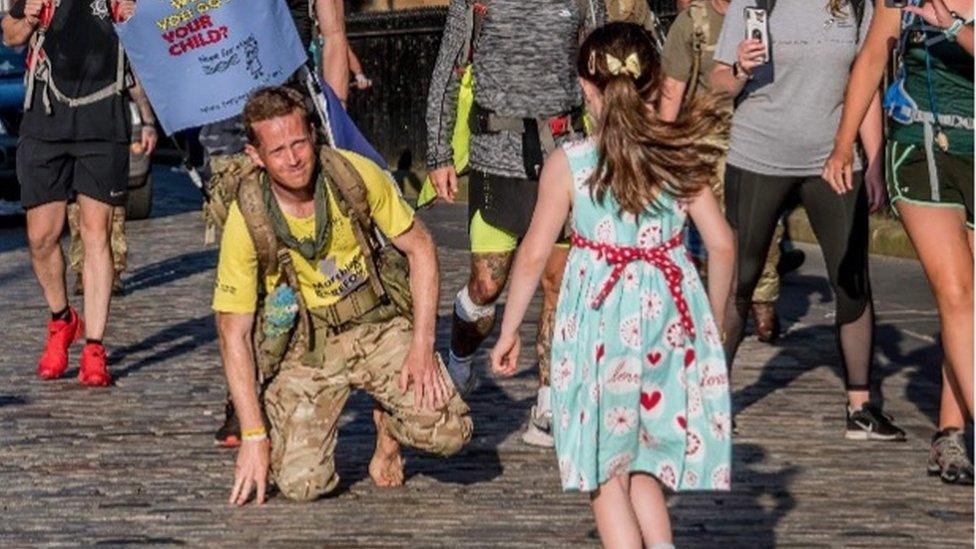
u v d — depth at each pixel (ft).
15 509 28.32
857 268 31.89
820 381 36.73
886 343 40.83
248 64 31.83
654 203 21.63
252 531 26.86
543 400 31.83
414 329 27.71
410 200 76.48
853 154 29.71
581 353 21.72
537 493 28.81
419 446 28.14
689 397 21.85
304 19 33.04
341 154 27.14
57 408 35.65
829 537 26.37
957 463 29.09
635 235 21.79
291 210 27.04
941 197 27.35
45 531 27.09
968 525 26.99
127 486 29.53
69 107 38.09
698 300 21.98
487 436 32.55
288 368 28.25
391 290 27.91
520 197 30.63
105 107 38.14
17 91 68.69
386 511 27.86
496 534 26.55
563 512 27.68
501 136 30.60
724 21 31.63
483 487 29.19
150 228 66.80
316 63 33.76
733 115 32.12
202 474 30.22
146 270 55.62
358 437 32.55
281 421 28.30
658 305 21.71
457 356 32.45
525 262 22.00
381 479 29.35
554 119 30.50
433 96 31.48
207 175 32.78
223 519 27.50
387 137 82.53
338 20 32.96
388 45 81.92
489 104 30.66
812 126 31.48
